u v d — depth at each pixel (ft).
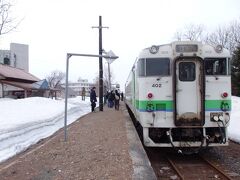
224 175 33.91
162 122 40.42
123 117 82.64
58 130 63.46
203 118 39.88
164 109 40.57
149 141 40.81
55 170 31.58
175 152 46.57
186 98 40.24
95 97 106.11
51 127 67.05
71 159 35.68
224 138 40.29
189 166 38.68
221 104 40.34
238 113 84.17
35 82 176.14
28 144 47.80
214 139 40.68
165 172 36.60
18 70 172.96
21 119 65.26
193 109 40.16
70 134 54.34
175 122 39.96
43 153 39.11
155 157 44.32
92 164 33.22
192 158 42.98
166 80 40.73
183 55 40.45
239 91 166.20
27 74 177.17
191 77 40.32
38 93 186.09
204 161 41.14
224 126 40.24
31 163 34.50
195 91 40.27
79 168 31.94
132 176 28.89
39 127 62.95
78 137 50.49
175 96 40.04
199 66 40.34
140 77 41.32
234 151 46.09
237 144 51.11
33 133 57.00
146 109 40.65
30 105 99.55
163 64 40.88
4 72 146.30
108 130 57.57
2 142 45.29
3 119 63.98
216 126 40.16
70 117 90.48
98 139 47.85
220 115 40.24
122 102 196.54
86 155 37.24
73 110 106.22
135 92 50.60
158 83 40.73
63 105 110.42
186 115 40.14
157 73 40.83
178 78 40.32
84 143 44.78
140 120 41.81
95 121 74.38
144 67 41.06
